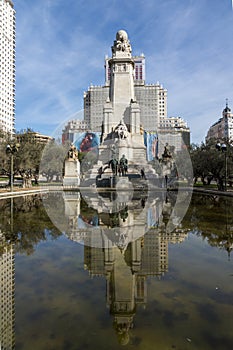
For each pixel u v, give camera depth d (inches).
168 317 178.1
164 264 282.2
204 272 262.2
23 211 690.8
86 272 259.6
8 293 215.2
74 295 211.3
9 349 144.8
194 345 148.9
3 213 653.9
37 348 145.9
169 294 213.2
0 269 271.7
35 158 1498.5
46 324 170.1
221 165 1421.0
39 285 231.1
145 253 311.7
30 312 185.3
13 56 4719.5
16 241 384.8
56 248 348.8
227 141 1493.6
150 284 232.5
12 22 4704.7
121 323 170.1
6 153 1370.6
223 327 166.7
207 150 1573.6
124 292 213.5
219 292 217.8
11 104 4626.0
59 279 244.2
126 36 1769.2
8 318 175.9
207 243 371.6
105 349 145.4
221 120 4119.1
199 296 210.5
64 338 155.1
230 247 352.2
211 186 1784.0
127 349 145.1
